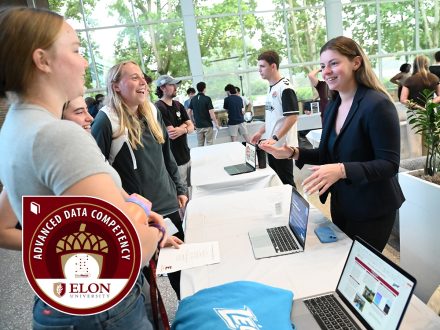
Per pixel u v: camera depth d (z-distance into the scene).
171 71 8.05
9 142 0.61
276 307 0.91
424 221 1.80
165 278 2.35
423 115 1.98
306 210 1.28
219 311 0.89
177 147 3.04
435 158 1.95
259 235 1.40
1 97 0.64
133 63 1.70
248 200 1.87
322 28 8.18
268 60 2.77
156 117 1.87
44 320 0.67
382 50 8.44
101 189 0.59
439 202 1.68
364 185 1.35
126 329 0.71
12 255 3.14
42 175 0.58
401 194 1.43
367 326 0.82
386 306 0.78
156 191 1.78
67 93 0.67
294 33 8.16
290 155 1.68
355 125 1.34
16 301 2.38
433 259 1.79
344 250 1.22
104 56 7.80
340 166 1.24
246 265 1.19
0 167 0.64
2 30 0.60
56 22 0.63
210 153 3.38
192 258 1.27
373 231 1.41
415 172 2.02
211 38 7.97
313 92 8.13
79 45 0.69
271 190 2.01
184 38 7.91
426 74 3.50
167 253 1.33
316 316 0.90
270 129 2.94
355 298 0.90
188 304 0.95
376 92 1.32
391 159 1.26
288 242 1.31
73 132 0.60
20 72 0.61
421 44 8.51
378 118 1.25
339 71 1.35
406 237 1.98
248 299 0.94
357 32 8.28
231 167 2.67
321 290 1.01
